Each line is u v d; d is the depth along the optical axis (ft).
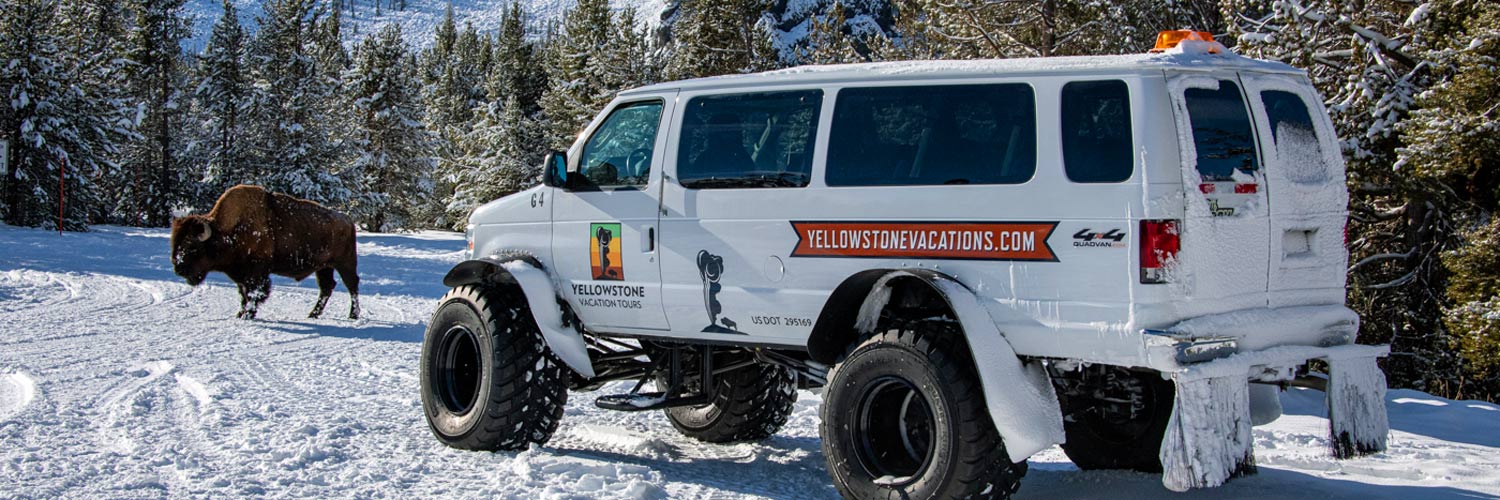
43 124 138.92
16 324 42.55
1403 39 47.57
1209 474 14.60
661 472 19.92
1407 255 51.75
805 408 27.68
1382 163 47.03
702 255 18.85
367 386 29.30
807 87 18.20
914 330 16.44
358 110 206.59
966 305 15.72
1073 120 15.75
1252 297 15.81
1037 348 15.65
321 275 47.34
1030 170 15.87
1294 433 24.03
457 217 188.03
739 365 21.71
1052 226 15.51
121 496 16.96
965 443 15.57
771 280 18.03
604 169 20.72
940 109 16.88
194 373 30.35
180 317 46.14
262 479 18.37
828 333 17.60
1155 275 14.79
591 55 173.47
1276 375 16.15
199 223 43.65
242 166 176.45
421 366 22.36
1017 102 16.26
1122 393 19.21
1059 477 20.27
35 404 25.09
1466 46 44.06
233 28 179.32
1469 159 44.16
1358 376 16.63
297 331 41.91
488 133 186.50
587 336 22.90
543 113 207.00
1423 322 51.19
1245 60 16.52
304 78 178.40
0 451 20.08
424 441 22.08
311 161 176.65
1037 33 72.18
